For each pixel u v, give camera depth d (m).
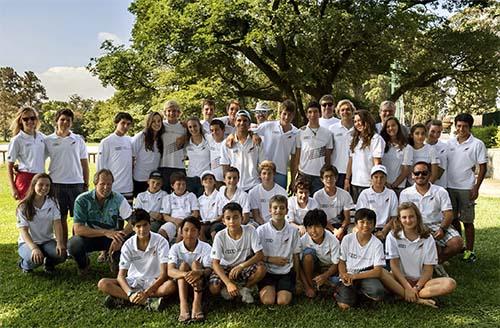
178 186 5.75
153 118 6.28
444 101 28.05
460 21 21.58
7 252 6.34
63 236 5.47
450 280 4.32
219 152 6.21
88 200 5.27
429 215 5.42
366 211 4.52
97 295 4.73
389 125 5.70
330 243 4.72
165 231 5.48
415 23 15.82
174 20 15.69
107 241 5.37
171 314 4.27
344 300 4.41
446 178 6.14
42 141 6.01
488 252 6.29
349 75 20.64
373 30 15.46
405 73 19.19
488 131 19.39
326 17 15.61
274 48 18.02
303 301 4.60
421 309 4.37
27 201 5.21
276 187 5.54
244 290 4.52
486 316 4.22
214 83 17.84
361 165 5.73
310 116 6.14
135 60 17.00
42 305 4.50
